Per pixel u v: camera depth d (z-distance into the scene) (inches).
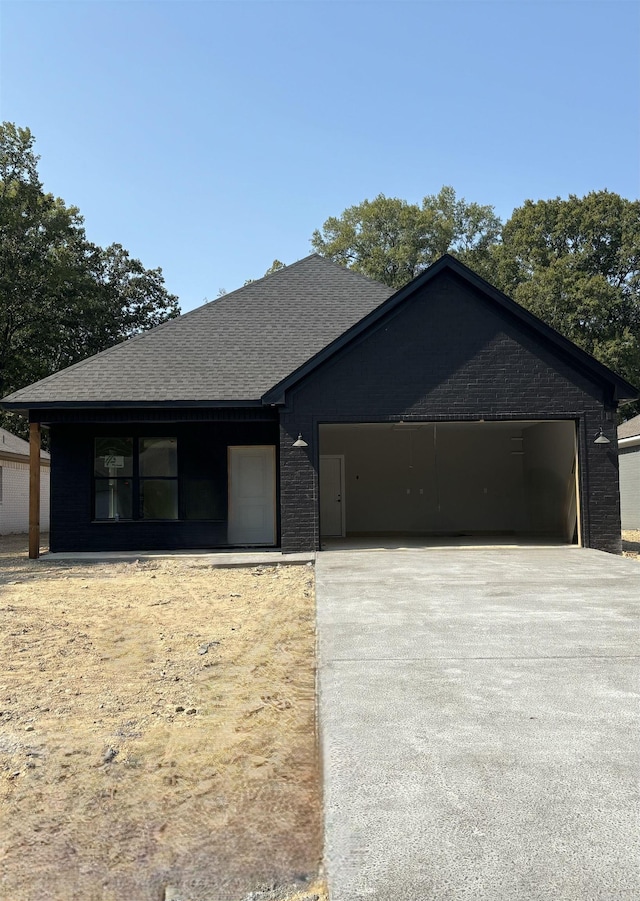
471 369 531.5
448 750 145.9
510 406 530.6
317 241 1823.3
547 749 145.3
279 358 602.2
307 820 137.4
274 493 600.1
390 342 531.5
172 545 586.6
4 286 1125.7
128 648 268.1
